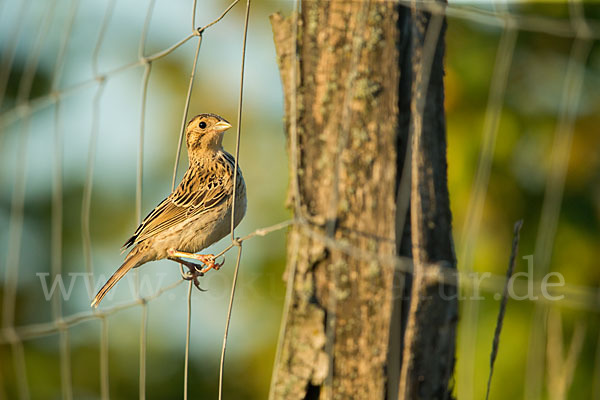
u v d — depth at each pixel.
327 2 5.63
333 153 5.60
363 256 5.50
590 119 11.35
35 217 12.94
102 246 12.92
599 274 10.91
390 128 5.48
